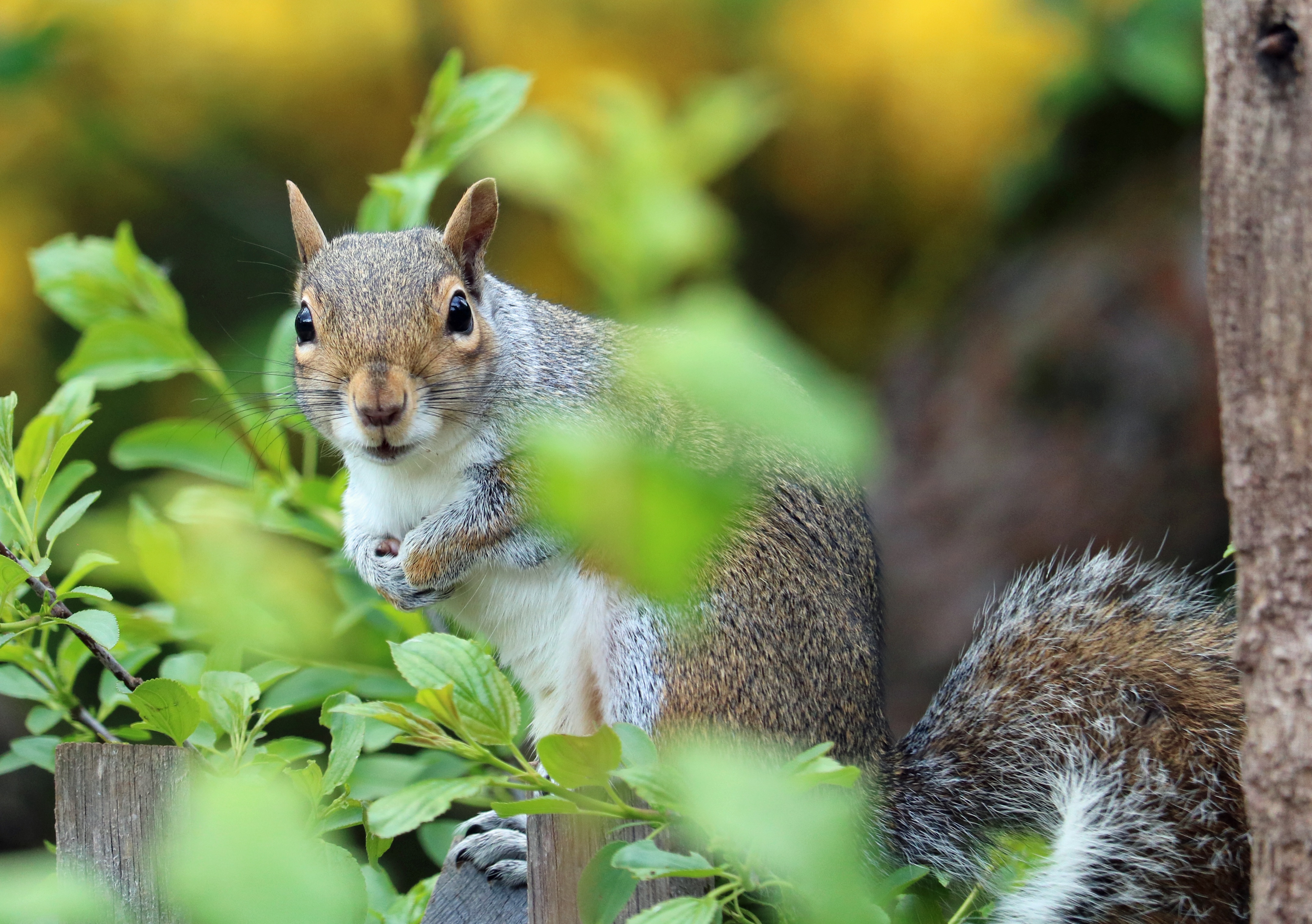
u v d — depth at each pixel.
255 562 7.37
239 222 15.93
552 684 7.20
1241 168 4.07
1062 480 13.29
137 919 5.05
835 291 17.39
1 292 15.41
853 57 16.22
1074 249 14.22
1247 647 4.23
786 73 16.14
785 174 17.03
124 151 15.69
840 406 1.93
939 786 6.30
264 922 2.05
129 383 8.19
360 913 4.18
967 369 14.37
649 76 15.62
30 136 15.81
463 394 6.70
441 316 6.62
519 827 6.30
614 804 4.37
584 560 6.95
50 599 5.64
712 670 6.52
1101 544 12.95
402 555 7.17
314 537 8.09
